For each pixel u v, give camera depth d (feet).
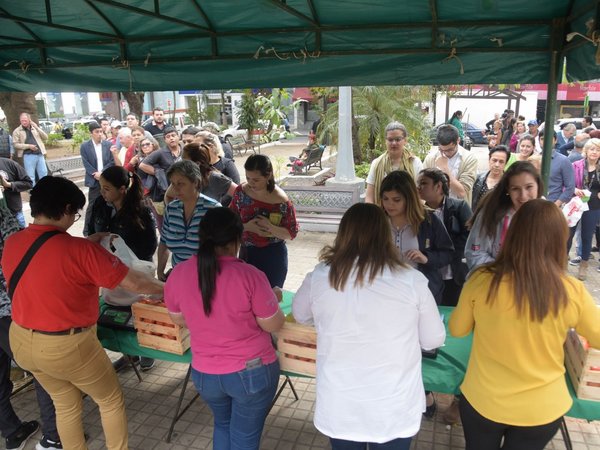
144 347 9.12
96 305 8.05
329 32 12.12
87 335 7.82
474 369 6.39
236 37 12.82
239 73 13.14
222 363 7.01
